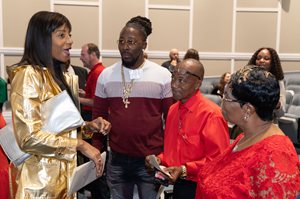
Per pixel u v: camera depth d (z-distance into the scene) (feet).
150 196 7.04
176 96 5.62
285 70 23.65
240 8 22.63
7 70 4.77
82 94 12.23
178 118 5.74
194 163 5.36
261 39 23.16
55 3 19.12
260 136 3.73
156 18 21.18
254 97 3.62
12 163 4.90
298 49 23.72
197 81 5.59
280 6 23.12
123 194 7.18
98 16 19.93
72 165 4.80
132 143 6.97
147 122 6.95
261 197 3.37
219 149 5.27
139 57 7.05
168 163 5.85
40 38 4.76
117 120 7.02
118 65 7.23
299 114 15.28
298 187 3.34
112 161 7.20
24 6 18.56
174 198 5.86
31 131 4.46
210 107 5.50
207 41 22.29
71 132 4.87
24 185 4.66
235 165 3.69
